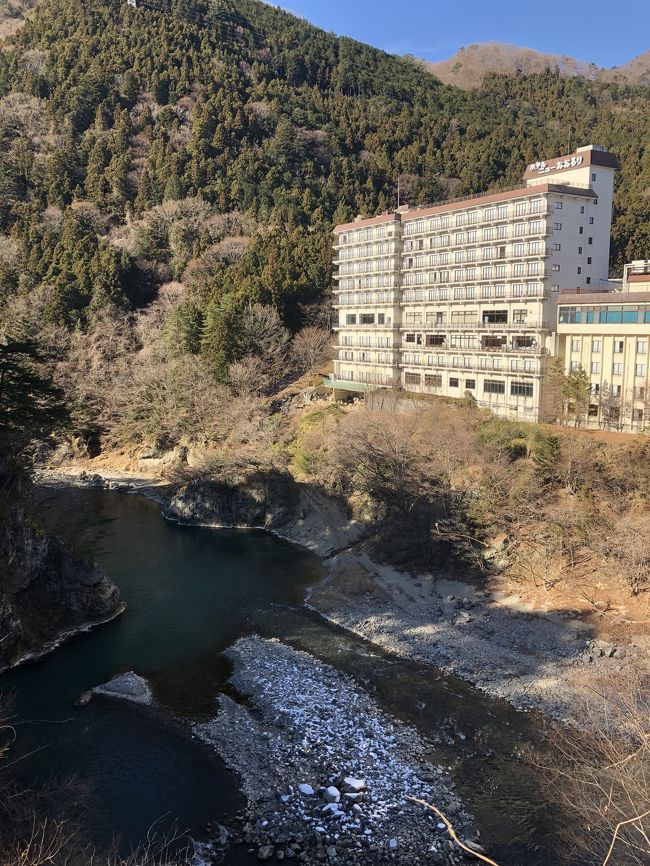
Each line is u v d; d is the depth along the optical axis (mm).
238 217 117375
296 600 47906
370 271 83500
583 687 34250
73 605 43406
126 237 114375
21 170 120250
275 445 70250
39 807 25875
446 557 49812
